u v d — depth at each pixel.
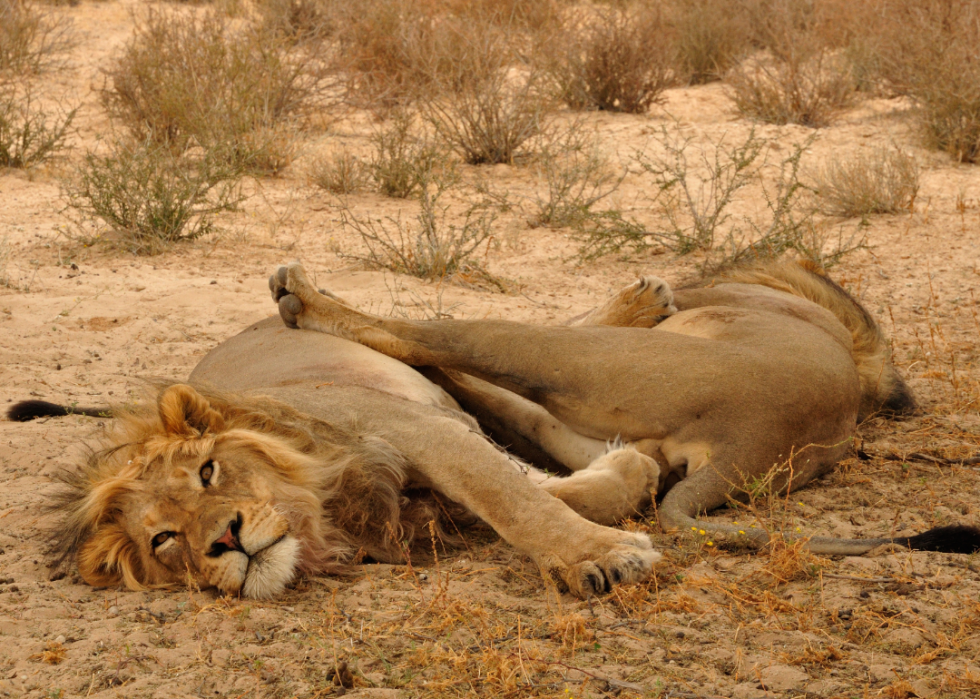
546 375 8.39
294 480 7.20
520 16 31.95
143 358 12.62
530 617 6.41
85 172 19.11
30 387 11.48
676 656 5.90
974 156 22.77
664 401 8.07
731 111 27.61
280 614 6.42
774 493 8.12
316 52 27.98
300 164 23.31
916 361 12.11
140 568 7.03
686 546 7.35
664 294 9.86
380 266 16.83
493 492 7.23
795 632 6.11
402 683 5.66
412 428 7.67
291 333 9.62
